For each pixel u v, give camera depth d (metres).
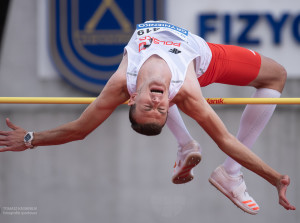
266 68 11.49
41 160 24.94
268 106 11.84
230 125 24.34
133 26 23.97
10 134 10.85
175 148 24.55
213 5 24.17
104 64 24.12
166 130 24.59
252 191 24.62
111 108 10.05
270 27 24.23
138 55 10.07
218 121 9.94
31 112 24.84
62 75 24.25
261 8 24.22
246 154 10.02
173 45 10.30
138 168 24.62
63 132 10.43
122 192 24.66
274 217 24.56
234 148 10.05
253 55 11.45
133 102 9.43
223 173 12.62
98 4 24.11
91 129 10.37
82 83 24.19
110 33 24.06
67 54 24.23
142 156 24.64
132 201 24.64
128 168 24.66
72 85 24.36
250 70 11.38
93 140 24.83
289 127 24.61
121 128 24.72
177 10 24.19
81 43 24.19
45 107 24.80
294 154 24.62
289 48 24.27
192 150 12.05
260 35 24.25
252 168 10.12
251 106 11.94
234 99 11.51
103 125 24.77
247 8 24.22
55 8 24.23
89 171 24.78
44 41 24.50
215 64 11.15
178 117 12.20
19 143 10.80
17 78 24.83
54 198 24.89
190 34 10.88
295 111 24.64
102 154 24.77
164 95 9.25
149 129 9.22
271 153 24.64
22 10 24.80
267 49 24.25
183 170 12.28
